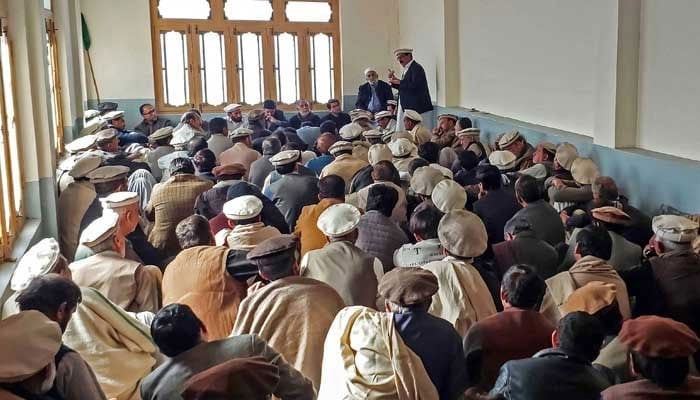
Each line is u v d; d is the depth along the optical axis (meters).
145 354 2.46
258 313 2.56
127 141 7.80
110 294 2.95
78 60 9.16
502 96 8.33
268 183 5.14
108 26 10.57
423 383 2.09
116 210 3.74
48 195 4.90
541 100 7.38
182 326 2.00
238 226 3.56
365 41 11.48
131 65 10.71
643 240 4.35
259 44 11.25
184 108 11.08
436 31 9.88
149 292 3.05
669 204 5.12
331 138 6.60
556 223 4.02
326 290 2.61
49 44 6.98
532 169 5.39
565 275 2.93
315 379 2.47
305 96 11.51
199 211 4.50
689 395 1.89
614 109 5.74
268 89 11.36
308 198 4.79
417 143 6.98
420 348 2.30
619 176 5.71
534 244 3.52
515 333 2.46
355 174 5.33
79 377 1.97
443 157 6.14
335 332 2.21
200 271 2.95
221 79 11.18
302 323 2.53
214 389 1.57
